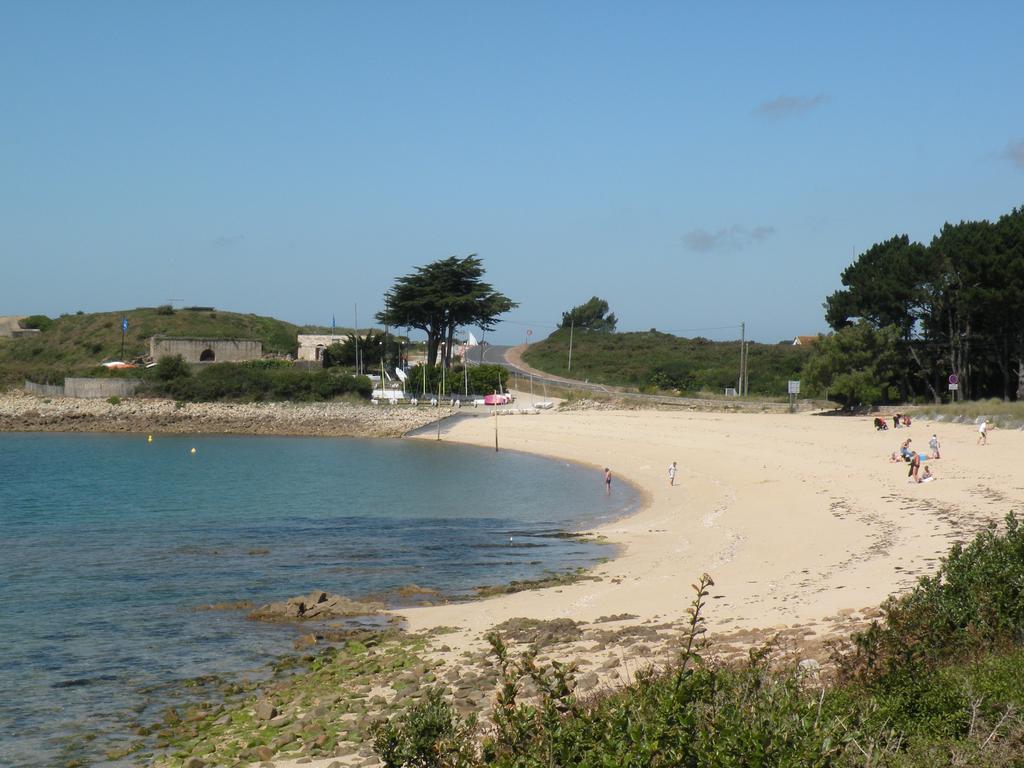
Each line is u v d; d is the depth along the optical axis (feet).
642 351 514.68
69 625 88.22
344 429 360.07
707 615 77.46
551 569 113.29
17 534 145.38
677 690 30.66
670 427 278.46
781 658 56.75
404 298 404.98
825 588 82.74
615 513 162.61
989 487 132.05
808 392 285.84
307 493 196.65
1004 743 34.42
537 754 29.89
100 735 59.62
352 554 125.59
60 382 449.89
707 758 27.71
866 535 109.40
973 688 38.88
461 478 221.05
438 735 34.22
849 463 178.50
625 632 73.36
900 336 275.18
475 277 408.67
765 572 95.45
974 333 260.83
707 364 453.58
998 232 249.34
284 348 550.36
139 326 562.66
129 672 73.56
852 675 44.32
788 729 29.01
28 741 58.59
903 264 269.64
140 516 165.37
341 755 51.60
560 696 32.91
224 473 237.45
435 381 408.87
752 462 202.08
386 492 196.85
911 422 236.43
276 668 73.72
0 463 265.95
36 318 641.81
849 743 31.99
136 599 99.04
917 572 83.82
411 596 100.22
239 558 123.03
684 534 130.11
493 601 95.61
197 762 52.34
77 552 128.16
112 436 358.43
